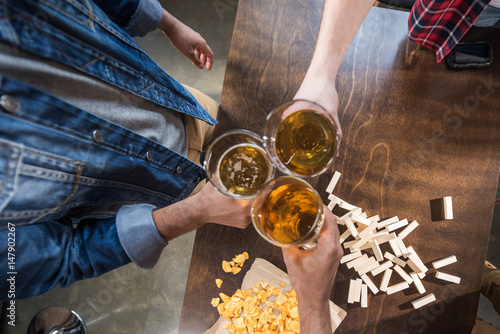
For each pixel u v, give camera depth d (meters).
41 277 0.74
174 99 1.00
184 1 2.20
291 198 0.69
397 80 1.17
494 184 1.14
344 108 1.18
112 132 0.79
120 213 0.82
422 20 1.06
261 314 1.13
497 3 1.16
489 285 1.36
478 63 1.14
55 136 0.69
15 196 0.65
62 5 0.70
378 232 1.17
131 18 0.99
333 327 1.11
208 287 1.18
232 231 1.18
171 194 1.08
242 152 0.76
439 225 1.15
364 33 1.18
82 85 0.74
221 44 2.18
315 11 1.19
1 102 0.62
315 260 0.74
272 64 1.20
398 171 1.16
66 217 0.85
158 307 2.10
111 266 0.82
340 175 1.18
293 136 0.73
